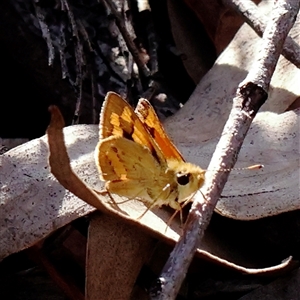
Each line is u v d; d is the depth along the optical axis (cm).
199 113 16
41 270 14
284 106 16
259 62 14
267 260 14
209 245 14
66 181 11
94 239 13
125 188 13
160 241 13
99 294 13
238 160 14
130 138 14
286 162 14
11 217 13
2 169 13
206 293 14
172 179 14
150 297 12
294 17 15
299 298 14
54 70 18
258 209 14
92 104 18
